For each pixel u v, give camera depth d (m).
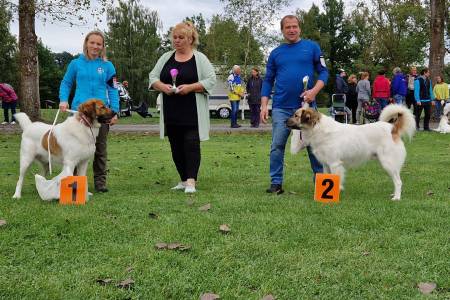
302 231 4.50
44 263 3.72
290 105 6.52
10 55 50.84
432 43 21.30
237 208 5.38
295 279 3.42
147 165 9.22
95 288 3.24
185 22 6.59
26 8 17.14
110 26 54.44
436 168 8.68
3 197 6.03
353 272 3.54
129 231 4.50
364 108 17.09
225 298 3.14
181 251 3.99
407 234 4.45
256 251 3.98
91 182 7.52
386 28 34.53
